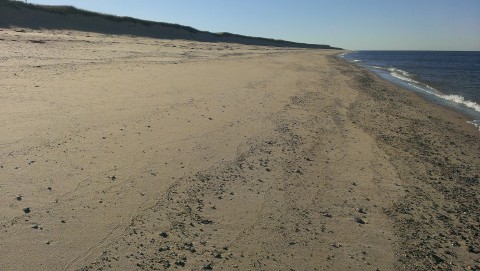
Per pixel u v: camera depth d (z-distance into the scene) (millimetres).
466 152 10250
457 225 6051
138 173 6832
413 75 35562
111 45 27875
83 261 4406
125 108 10812
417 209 6527
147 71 17953
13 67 14984
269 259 4809
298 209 6176
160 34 47906
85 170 6707
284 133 10164
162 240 4965
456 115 15516
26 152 7168
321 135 10414
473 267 4949
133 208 5660
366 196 6887
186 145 8445
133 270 4328
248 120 11016
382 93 19969
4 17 31469
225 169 7426
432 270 4836
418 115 14828
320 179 7449
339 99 16359
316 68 31484
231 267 4574
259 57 37969
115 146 7949
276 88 17141
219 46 47656
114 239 4871
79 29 36688
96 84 13617
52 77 13984
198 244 4969
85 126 8945
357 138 10547
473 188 7648
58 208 5438
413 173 8273
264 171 7539
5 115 9102
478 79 32344
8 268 4168
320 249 5121
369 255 5066
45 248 4562
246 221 5656
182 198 6125
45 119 9117
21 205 5410
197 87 15102
